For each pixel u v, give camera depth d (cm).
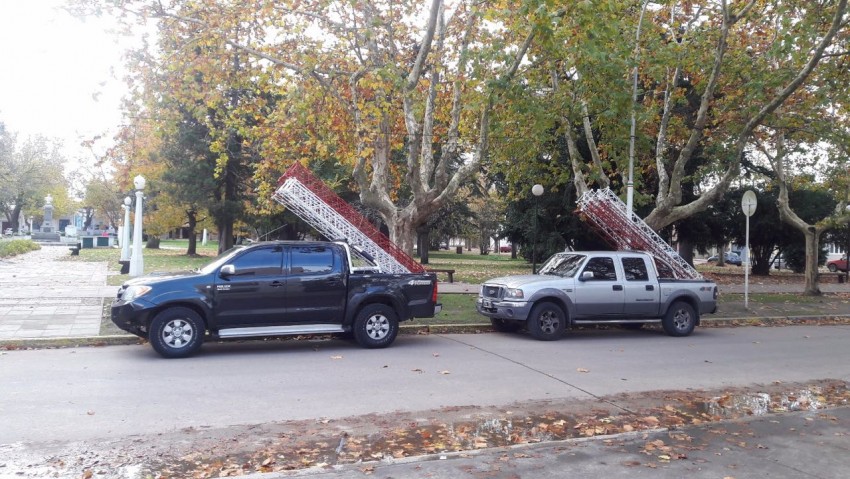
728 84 1822
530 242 3322
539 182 2281
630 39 1703
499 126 1608
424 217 1574
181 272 1130
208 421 699
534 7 1214
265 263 1120
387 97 1584
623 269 1398
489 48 1412
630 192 1753
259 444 620
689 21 1870
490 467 559
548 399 823
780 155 2223
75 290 1834
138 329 1073
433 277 1241
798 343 1362
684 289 1433
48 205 6719
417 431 671
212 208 3553
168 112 1487
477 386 888
